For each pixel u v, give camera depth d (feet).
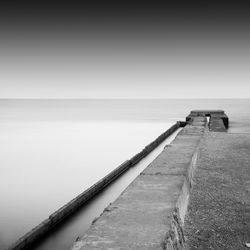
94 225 10.06
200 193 18.94
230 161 27.61
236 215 15.47
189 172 19.13
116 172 30.78
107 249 8.50
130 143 66.49
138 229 9.75
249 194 18.67
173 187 14.49
